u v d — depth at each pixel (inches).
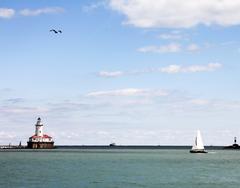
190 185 3184.1
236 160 7057.1
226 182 3390.7
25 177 3634.4
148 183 3262.8
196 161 6648.6
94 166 5142.7
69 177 3644.2
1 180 3393.2
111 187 3006.9
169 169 4685.0
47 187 2972.4
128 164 5625.0
